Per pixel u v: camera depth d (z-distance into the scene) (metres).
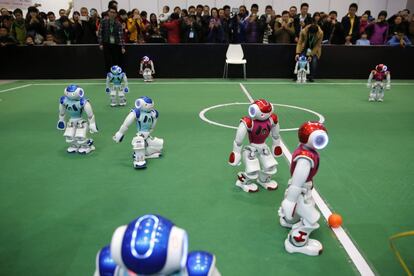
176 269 1.39
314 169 2.79
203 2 19.59
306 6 13.77
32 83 12.38
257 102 3.69
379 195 4.06
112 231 3.29
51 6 19.72
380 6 19.70
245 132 3.70
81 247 3.05
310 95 10.45
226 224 3.42
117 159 5.11
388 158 5.25
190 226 3.38
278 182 4.39
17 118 7.48
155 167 4.82
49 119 7.42
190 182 4.36
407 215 3.63
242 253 2.98
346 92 10.99
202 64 13.80
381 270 2.78
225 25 13.94
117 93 8.69
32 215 3.55
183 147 5.67
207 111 8.24
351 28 14.15
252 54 13.71
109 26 11.99
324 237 3.22
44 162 4.98
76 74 13.45
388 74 9.68
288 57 13.77
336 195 4.05
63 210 3.66
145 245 1.32
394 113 8.18
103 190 4.12
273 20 14.76
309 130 2.70
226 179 4.45
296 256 2.94
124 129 4.69
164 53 13.54
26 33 13.27
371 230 3.35
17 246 3.05
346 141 6.05
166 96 10.14
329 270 2.78
